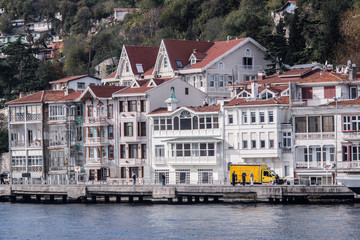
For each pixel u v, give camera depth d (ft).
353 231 548.31
